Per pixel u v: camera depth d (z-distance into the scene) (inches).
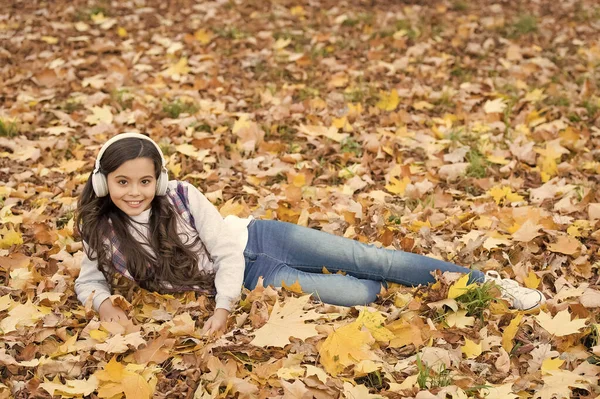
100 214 131.3
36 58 285.6
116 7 351.9
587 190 178.7
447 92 246.5
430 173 192.2
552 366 115.5
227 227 136.5
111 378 112.7
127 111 233.8
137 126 222.5
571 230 158.4
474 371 118.0
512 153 203.5
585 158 202.2
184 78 265.9
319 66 281.1
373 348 124.0
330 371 116.6
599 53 290.5
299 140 218.8
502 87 257.0
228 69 277.1
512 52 291.0
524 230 155.7
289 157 201.0
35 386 114.0
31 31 316.5
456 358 119.2
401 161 203.3
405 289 138.0
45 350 124.7
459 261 148.9
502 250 154.9
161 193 132.4
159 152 129.2
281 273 136.1
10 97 248.4
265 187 188.2
